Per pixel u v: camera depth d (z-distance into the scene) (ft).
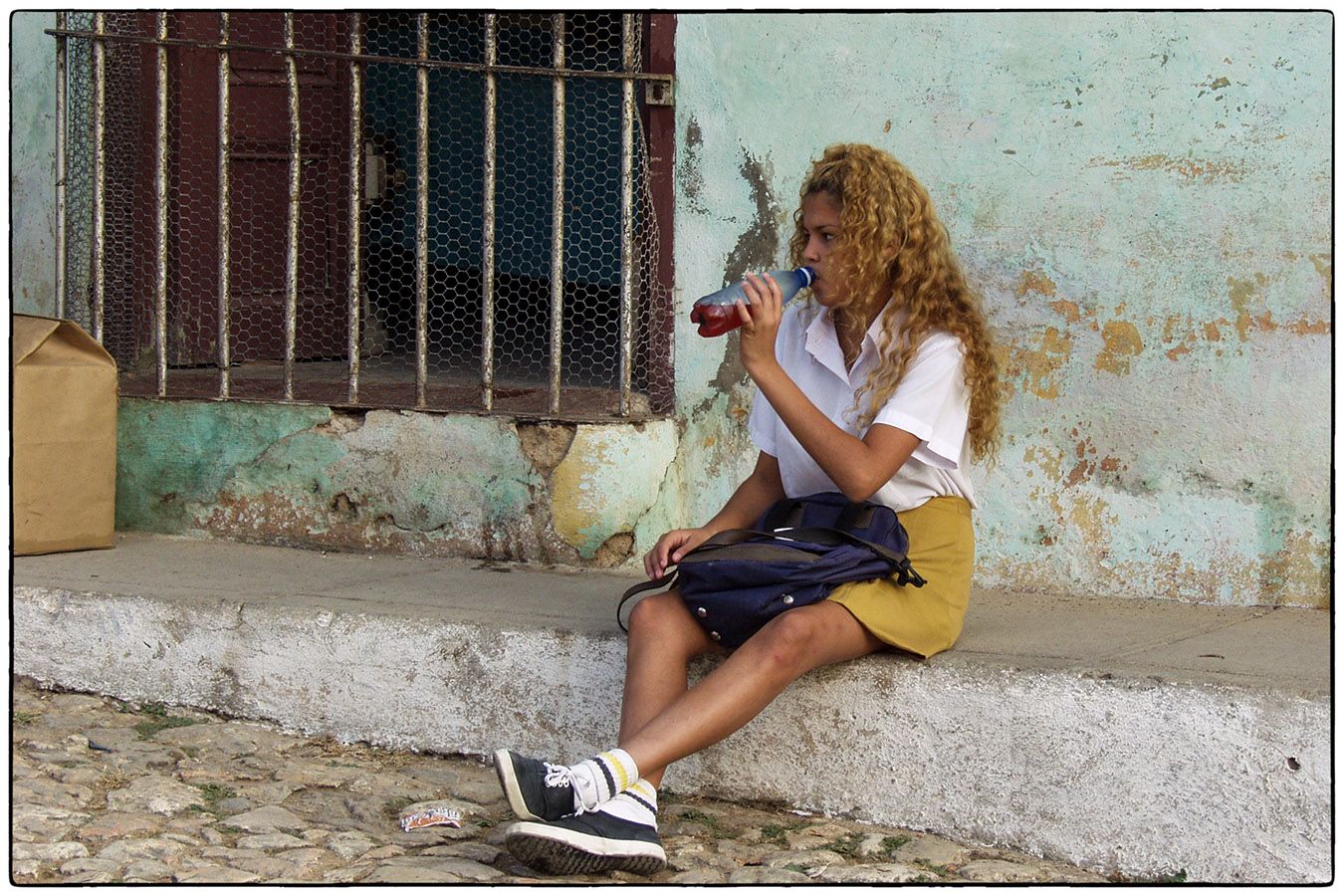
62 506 13.82
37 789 10.43
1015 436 12.67
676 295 13.58
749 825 10.30
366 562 13.69
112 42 15.15
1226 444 12.11
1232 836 9.41
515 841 8.80
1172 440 12.25
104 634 12.55
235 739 11.75
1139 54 12.04
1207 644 10.64
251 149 15.89
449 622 11.51
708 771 10.73
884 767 10.26
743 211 13.32
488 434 13.58
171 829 9.84
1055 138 12.33
